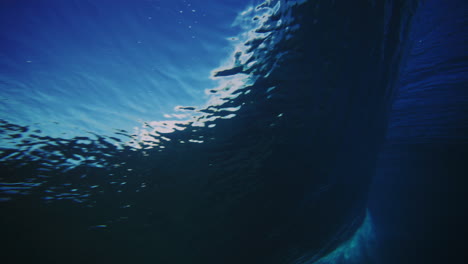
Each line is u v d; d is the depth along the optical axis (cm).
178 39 387
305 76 478
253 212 795
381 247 1766
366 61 519
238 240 842
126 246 778
